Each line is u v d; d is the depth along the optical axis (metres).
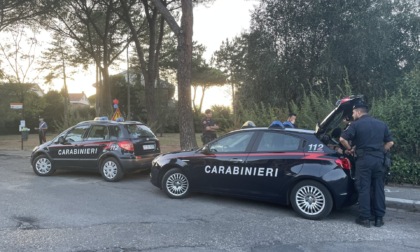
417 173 7.85
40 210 6.23
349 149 5.65
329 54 12.43
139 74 40.06
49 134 36.00
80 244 4.61
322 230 5.25
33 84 33.69
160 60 33.91
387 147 5.57
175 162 7.07
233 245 4.61
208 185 6.73
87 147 9.19
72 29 23.33
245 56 14.87
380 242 4.76
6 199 7.05
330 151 5.79
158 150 9.71
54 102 41.56
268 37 13.87
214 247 4.54
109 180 8.95
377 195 5.51
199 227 5.34
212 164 6.66
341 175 5.57
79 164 9.31
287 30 13.48
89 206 6.54
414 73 8.87
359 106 5.73
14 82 31.59
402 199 6.65
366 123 5.52
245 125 7.24
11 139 28.06
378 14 12.25
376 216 5.49
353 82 12.49
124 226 5.36
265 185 6.12
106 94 23.31
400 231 5.24
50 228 5.25
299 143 6.02
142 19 23.16
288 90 13.50
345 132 5.60
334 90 12.27
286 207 6.53
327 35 12.91
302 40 13.44
